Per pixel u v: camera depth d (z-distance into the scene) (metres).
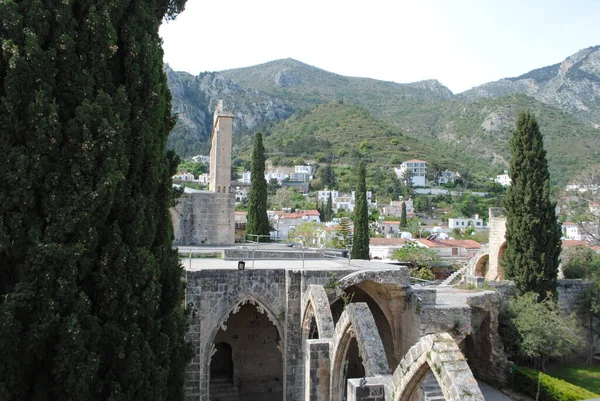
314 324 24.52
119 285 14.13
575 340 33.44
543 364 34.72
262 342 31.72
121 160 14.37
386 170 192.12
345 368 19.36
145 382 14.04
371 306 30.66
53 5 14.00
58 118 13.48
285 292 25.14
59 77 13.88
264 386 31.36
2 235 12.79
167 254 16.31
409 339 27.58
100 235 14.20
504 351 33.19
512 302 34.22
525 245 36.47
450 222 133.50
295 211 129.62
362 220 49.34
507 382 31.94
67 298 13.14
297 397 24.53
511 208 37.44
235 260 31.53
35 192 13.34
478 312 32.88
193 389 23.05
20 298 12.60
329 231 80.56
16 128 13.15
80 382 12.87
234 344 31.31
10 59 12.93
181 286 16.86
